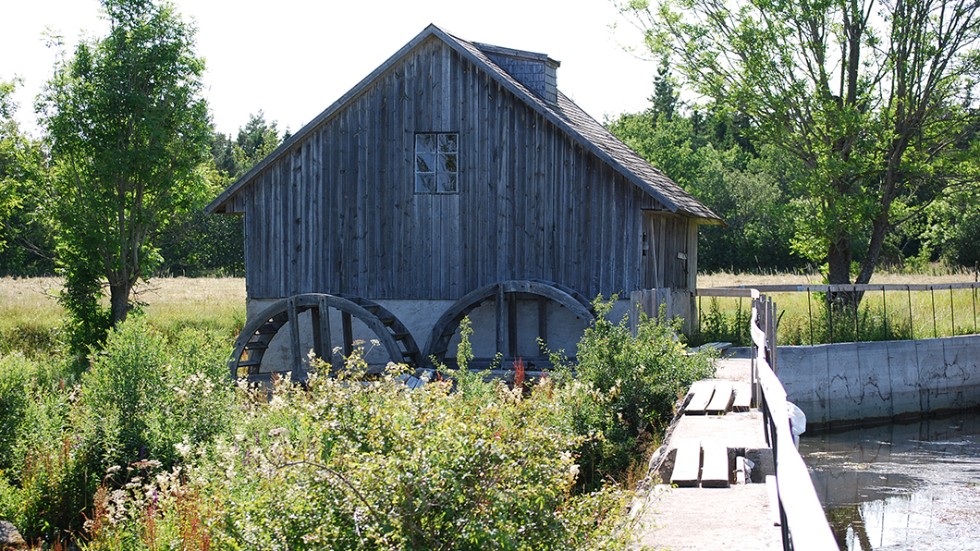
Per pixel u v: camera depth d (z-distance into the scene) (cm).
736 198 6412
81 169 2452
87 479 966
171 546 637
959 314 2517
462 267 1967
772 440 923
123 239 2441
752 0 2430
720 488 827
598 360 1299
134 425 1040
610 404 1193
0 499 916
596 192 1898
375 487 513
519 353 1956
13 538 827
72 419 1094
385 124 2000
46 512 928
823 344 2098
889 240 5584
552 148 1923
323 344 1894
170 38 2481
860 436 1931
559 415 802
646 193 1861
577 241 1908
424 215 1984
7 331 2581
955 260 4922
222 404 1078
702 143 8425
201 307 3142
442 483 517
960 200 2548
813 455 1680
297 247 2038
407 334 1933
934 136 2455
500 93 1948
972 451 1722
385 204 2000
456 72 1970
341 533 504
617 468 1048
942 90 2412
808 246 2588
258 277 2058
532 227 1934
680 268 2317
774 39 2395
